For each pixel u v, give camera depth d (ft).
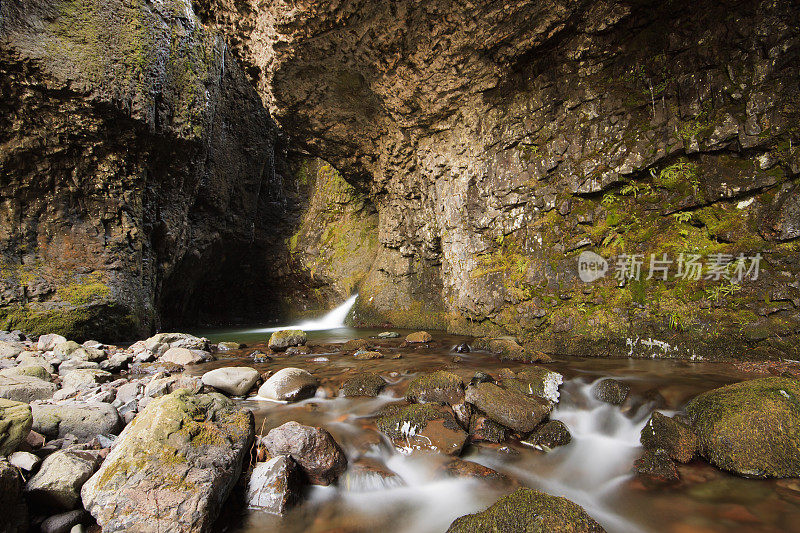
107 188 25.39
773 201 14.76
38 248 23.38
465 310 25.79
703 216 16.31
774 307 14.56
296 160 50.78
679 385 13.12
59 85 21.75
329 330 35.73
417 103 24.98
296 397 14.10
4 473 6.54
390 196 34.40
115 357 18.37
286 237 49.03
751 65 15.03
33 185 23.03
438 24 19.90
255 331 39.52
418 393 13.38
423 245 31.94
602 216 18.86
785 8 14.21
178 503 6.97
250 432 9.39
